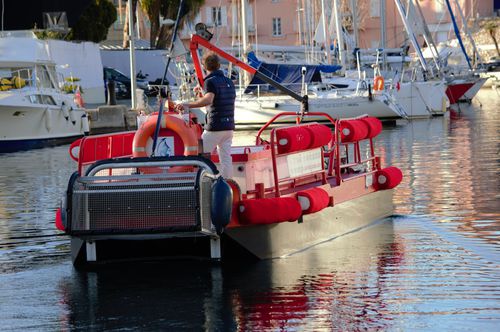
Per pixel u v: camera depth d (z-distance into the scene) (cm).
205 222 1434
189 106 1552
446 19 10962
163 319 1270
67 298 1388
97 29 7700
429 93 5759
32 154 4175
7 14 6153
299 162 1741
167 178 1437
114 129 5134
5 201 2467
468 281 1428
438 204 2153
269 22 10938
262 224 1549
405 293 1368
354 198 1852
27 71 4788
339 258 1597
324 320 1246
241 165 1566
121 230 1430
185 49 1691
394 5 10906
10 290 1443
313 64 5316
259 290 1398
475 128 4688
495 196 2247
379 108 5150
